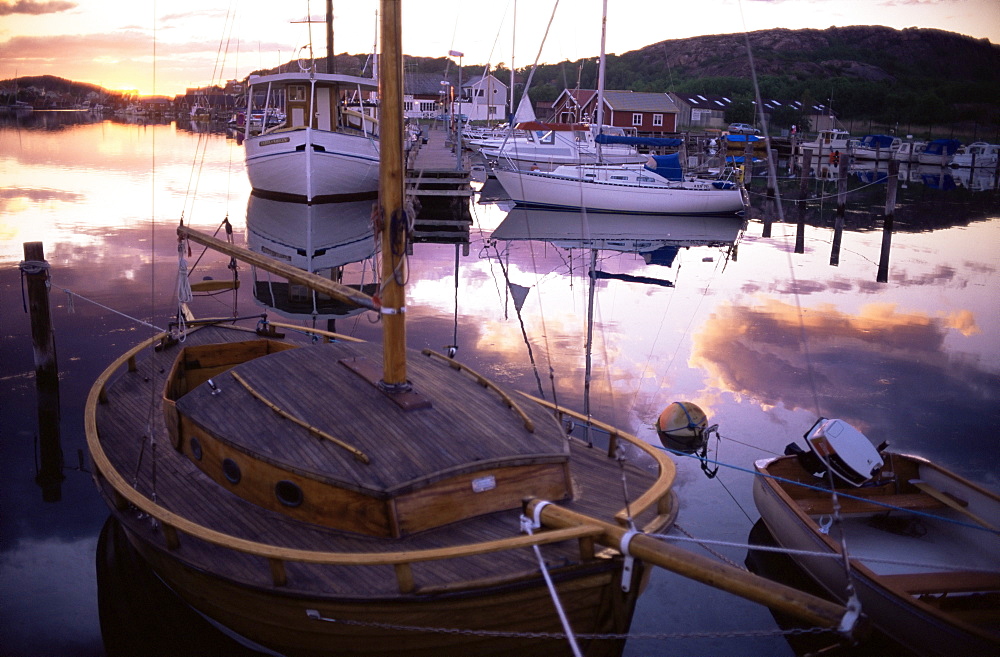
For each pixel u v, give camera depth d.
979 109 97.31
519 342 13.98
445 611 5.09
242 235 23.44
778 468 8.11
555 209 33.53
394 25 5.93
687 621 6.68
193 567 5.60
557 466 6.34
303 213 28.42
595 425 7.62
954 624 5.55
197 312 14.76
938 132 88.94
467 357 12.89
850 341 14.65
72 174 37.94
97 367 11.76
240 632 5.94
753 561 7.46
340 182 29.11
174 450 7.36
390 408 6.45
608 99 65.31
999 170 57.09
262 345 9.06
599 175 33.81
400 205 6.27
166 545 5.85
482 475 5.96
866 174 55.41
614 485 6.80
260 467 6.18
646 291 18.80
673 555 4.86
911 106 94.88
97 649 6.11
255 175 29.88
